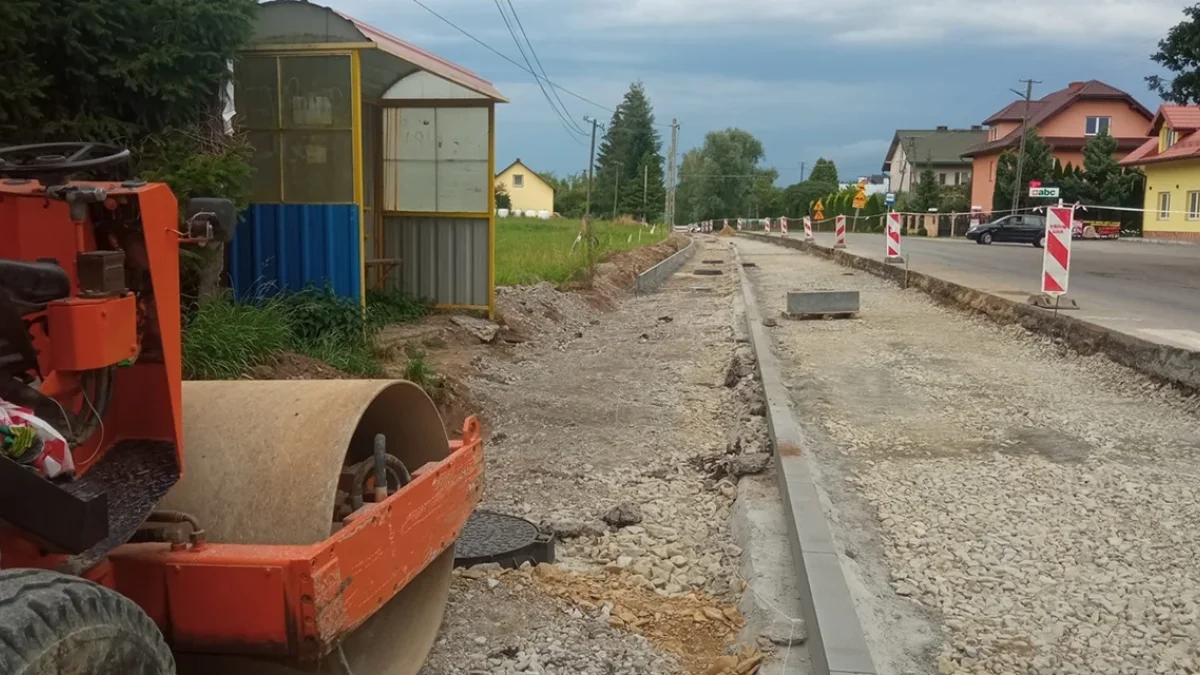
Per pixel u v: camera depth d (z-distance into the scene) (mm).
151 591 2994
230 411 3689
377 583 3412
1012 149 63625
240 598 2967
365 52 10781
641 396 10547
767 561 5457
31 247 2891
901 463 7312
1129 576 5176
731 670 4301
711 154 115375
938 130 104688
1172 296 16156
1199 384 9062
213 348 8016
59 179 2973
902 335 13961
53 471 2650
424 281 13578
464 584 5148
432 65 11570
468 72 13211
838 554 5109
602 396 10461
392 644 4164
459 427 8891
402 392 4129
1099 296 15969
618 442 8562
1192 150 44625
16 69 7367
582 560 5848
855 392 9898
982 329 14453
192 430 3609
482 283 13469
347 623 3162
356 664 3990
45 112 8062
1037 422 8547
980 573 5230
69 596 2201
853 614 4312
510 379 11094
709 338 14938
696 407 10047
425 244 13531
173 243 3100
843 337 13852
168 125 8727
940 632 4551
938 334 14016
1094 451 7590
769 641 4531
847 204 82562
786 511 6090
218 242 3340
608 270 23391
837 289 21438
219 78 9242
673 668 4410
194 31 8570
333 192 10656
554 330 15242
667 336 15367
